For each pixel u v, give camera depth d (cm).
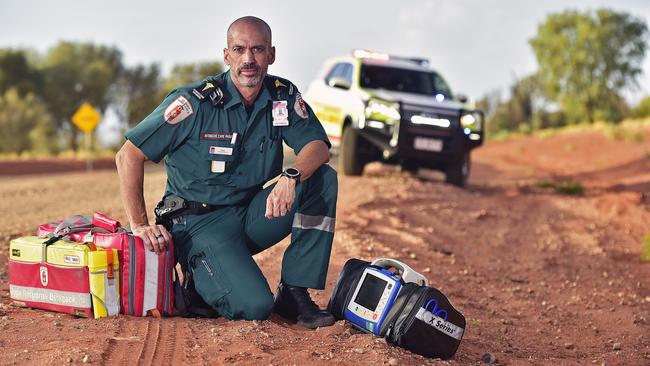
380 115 1449
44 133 5891
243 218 550
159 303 517
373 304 519
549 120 5781
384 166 1898
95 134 4797
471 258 988
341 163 1531
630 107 5644
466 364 512
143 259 511
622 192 1652
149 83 8100
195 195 537
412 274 530
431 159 1477
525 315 745
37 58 8369
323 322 531
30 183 1933
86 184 1789
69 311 511
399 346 501
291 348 464
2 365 400
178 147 528
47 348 430
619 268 1029
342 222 1045
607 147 3125
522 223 1256
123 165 521
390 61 1580
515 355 580
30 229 1008
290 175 510
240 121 526
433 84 1565
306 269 545
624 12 5547
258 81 517
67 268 508
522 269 973
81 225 543
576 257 1075
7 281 657
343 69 1595
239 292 520
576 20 5594
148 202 1225
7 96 6097
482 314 718
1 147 5741
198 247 532
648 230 1279
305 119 543
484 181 1969
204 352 442
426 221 1148
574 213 1380
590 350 639
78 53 8231
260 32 512
